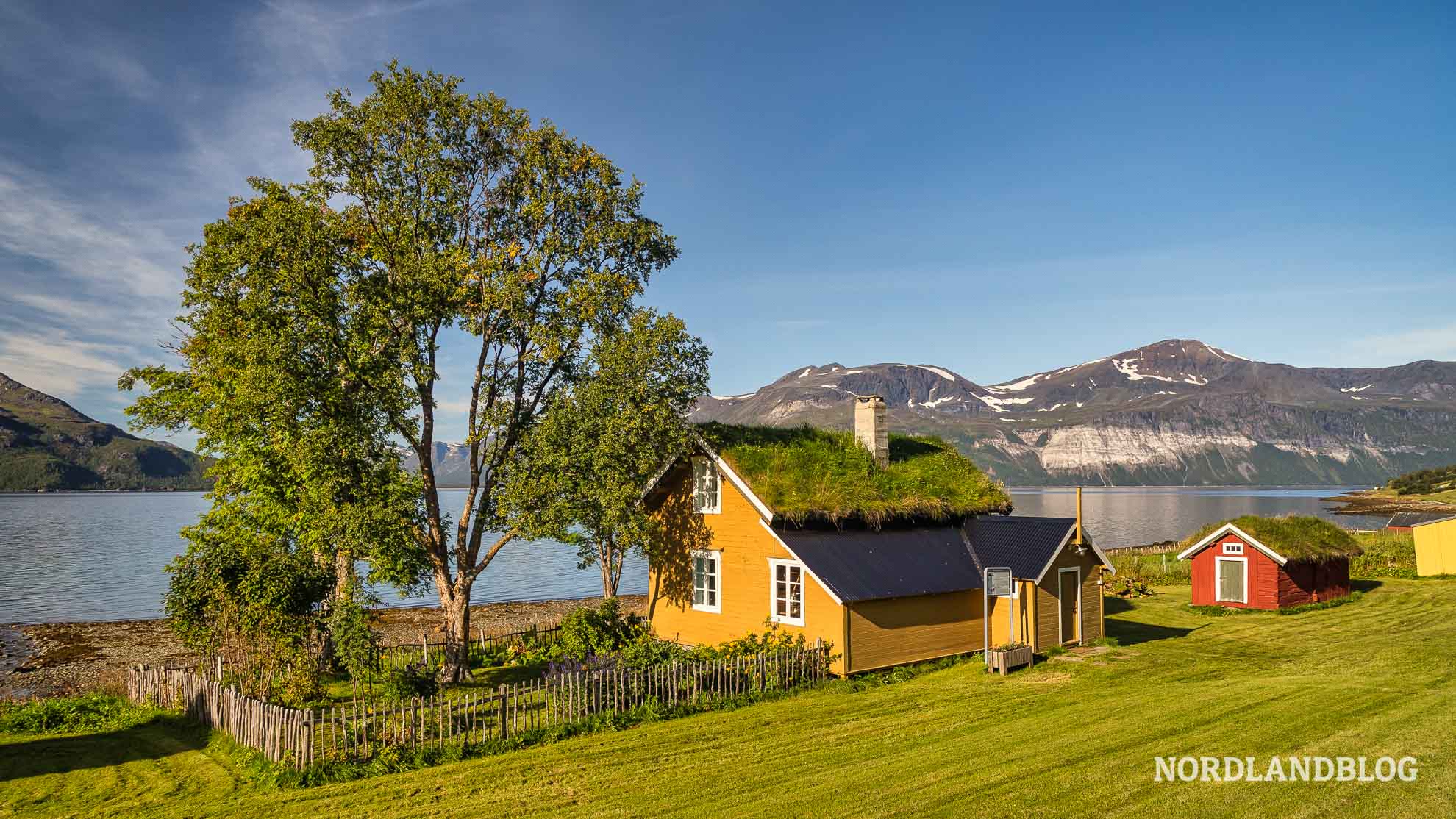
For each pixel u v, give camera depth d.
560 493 26.28
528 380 28.84
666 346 27.33
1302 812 13.06
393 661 28.36
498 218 28.95
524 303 27.23
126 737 20.98
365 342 26.66
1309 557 39.84
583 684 20.22
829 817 13.76
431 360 27.64
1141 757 15.97
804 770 16.23
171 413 33.81
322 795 15.83
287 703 21.53
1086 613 30.64
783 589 27.73
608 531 27.67
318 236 25.25
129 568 80.31
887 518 29.23
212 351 29.58
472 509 28.50
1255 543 39.94
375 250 27.17
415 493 25.56
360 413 25.77
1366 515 161.50
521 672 29.31
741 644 25.83
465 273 26.47
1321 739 16.48
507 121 28.25
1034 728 18.55
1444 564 50.28
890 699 22.42
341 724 18.59
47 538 113.81
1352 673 24.25
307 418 26.86
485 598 65.75
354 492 25.30
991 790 14.58
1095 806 13.67
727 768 16.58
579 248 28.92
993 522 31.30
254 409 26.31
